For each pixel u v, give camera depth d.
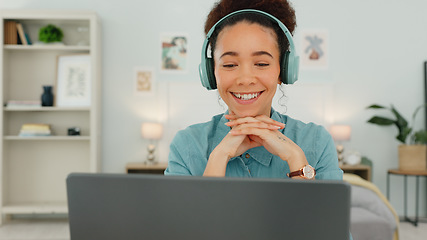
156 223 0.49
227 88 0.74
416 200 4.73
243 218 0.48
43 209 4.29
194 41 4.76
